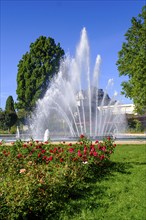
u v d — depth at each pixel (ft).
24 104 149.38
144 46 89.81
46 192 18.40
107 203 19.85
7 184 18.08
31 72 149.48
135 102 87.76
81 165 23.99
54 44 151.84
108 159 28.78
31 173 20.13
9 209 16.10
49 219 17.71
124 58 92.43
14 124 162.91
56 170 21.56
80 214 18.30
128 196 21.17
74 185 21.13
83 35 80.53
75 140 60.49
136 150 43.52
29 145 28.55
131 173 27.37
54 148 27.86
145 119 133.18
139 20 93.04
